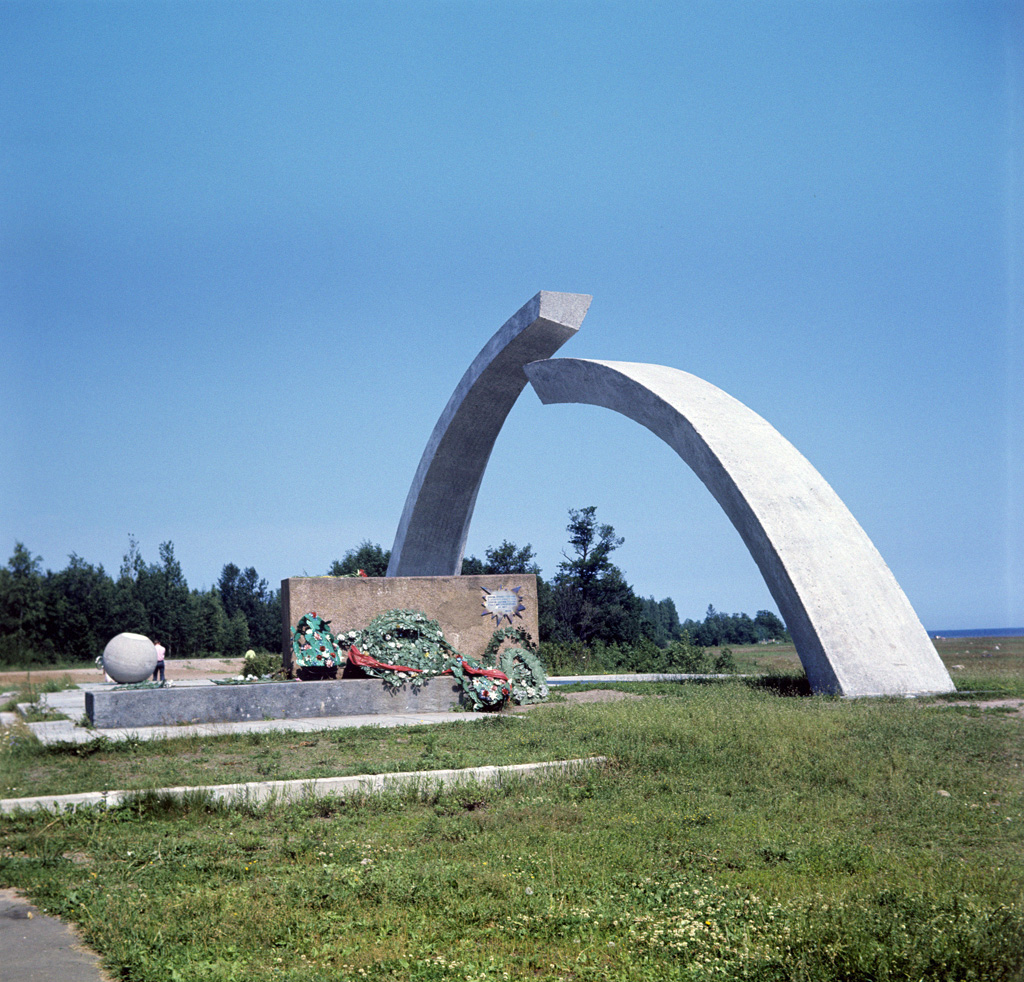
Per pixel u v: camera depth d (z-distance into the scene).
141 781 9.30
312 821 7.95
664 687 18.00
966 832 7.11
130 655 23.16
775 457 18.77
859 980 4.42
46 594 47.94
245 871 6.41
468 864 6.46
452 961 4.84
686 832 7.30
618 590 47.44
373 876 6.19
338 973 4.69
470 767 9.62
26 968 4.85
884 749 10.25
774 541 17.02
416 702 16.12
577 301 23.45
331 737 12.43
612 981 4.59
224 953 4.97
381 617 16.89
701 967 4.69
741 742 10.66
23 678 33.53
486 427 26.91
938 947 4.52
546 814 7.90
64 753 11.25
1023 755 9.90
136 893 5.91
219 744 11.97
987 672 18.73
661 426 20.03
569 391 23.16
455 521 28.95
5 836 7.45
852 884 5.90
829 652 16.02
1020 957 4.39
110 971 4.80
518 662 17.39
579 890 5.89
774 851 6.65
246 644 69.19
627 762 9.98
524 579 19.00
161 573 64.75
